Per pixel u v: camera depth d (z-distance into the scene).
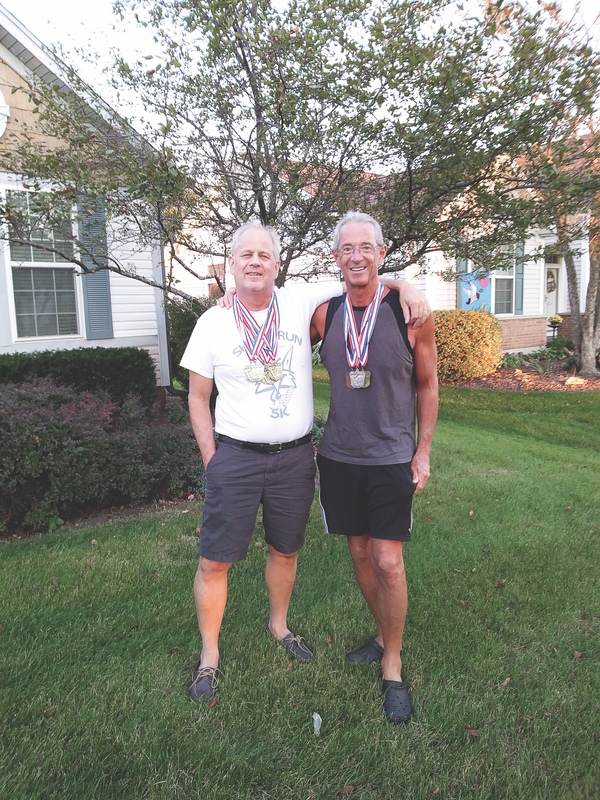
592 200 4.48
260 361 2.25
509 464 6.02
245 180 4.95
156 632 2.68
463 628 2.79
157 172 4.13
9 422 3.95
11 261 7.07
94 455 4.20
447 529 4.09
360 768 1.94
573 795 1.85
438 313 11.43
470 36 4.08
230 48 4.18
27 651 2.49
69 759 1.92
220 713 2.16
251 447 2.28
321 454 2.35
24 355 6.83
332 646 2.62
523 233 4.89
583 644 2.71
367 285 2.22
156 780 1.86
